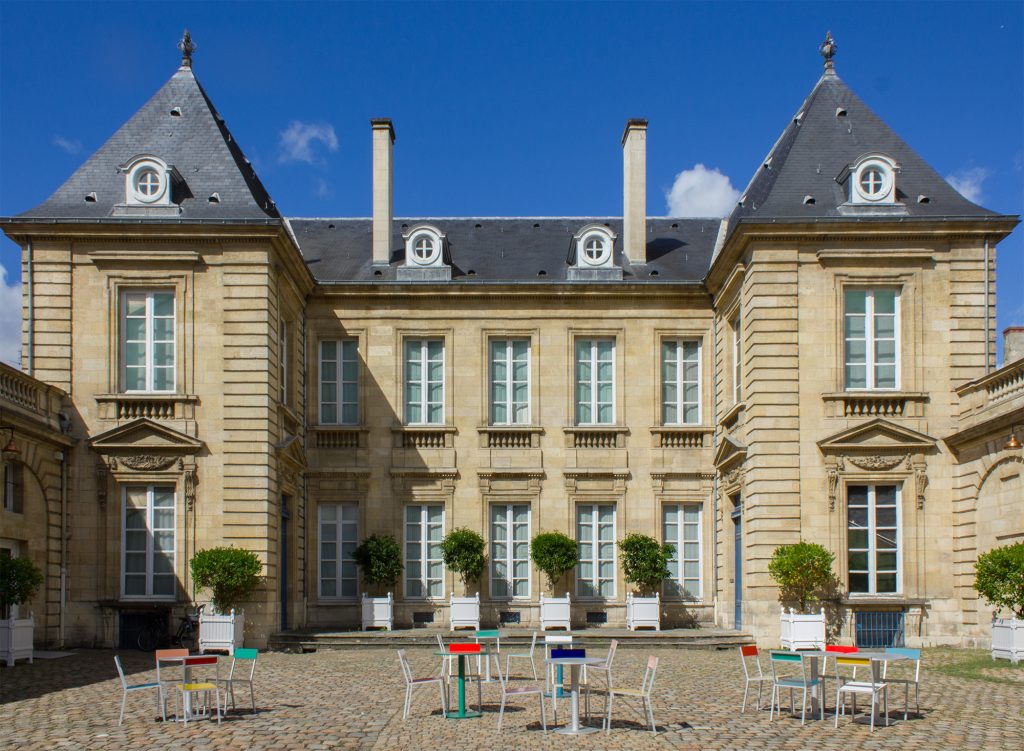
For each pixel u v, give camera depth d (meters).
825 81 27.22
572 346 28.62
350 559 28.03
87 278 24.16
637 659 21.31
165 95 26.81
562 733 12.64
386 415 28.27
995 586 19.61
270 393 24.00
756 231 23.84
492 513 28.28
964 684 16.84
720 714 14.09
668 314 28.70
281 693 16.09
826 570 22.47
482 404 28.36
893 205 24.36
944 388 23.94
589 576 28.03
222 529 23.41
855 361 24.20
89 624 23.34
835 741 12.10
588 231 29.00
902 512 23.67
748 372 24.28
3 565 19.70
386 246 29.56
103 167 25.52
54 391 23.39
